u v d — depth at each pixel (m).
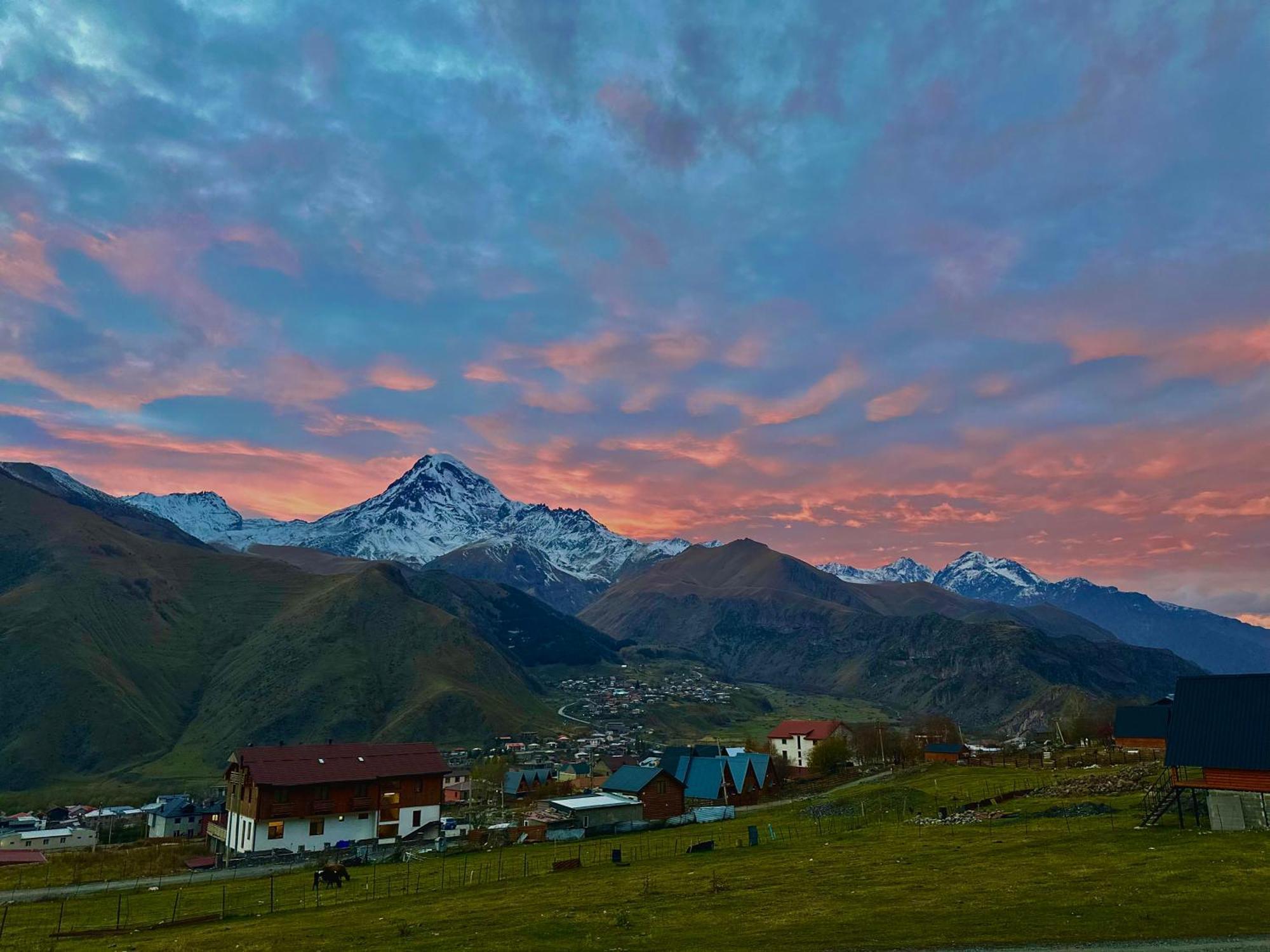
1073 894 37.19
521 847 80.56
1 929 49.97
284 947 38.22
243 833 95.81
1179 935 30.08
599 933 36.34
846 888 43.56
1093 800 69.50
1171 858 43.69
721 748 147.25
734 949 31.61
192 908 57.09
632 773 104.06
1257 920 31.36
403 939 37.94
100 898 64.12
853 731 173.00
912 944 30.97
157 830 156.75
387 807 101.69
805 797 117.38
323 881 63.53
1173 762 54.81
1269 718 52.78
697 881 50.03
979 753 148.12
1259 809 51.12
